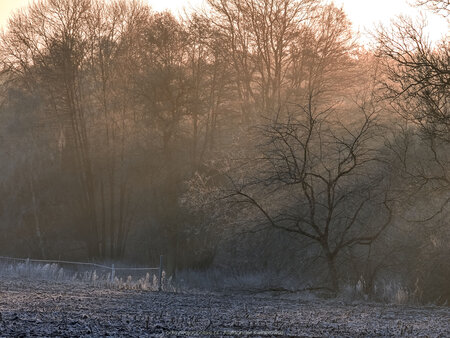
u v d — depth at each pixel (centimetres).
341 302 3769
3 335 1514
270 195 5109
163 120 8550
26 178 10294
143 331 1758
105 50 9056
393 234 4778
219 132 8669
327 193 4972
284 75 7844
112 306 2792
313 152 5197
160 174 8675
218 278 6525
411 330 2091
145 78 8475
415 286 4400
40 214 9962
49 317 2092
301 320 2414
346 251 4906
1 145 10450
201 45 8250
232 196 5094
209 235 6688
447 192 4719
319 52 7512
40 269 5669
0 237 9944
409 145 4881
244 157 5359
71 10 8869
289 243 5247
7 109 10419
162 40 8388
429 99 4234
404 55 4531
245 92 8344
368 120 4706
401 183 4734
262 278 5266
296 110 6738
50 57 8912
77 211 9944
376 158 4725
